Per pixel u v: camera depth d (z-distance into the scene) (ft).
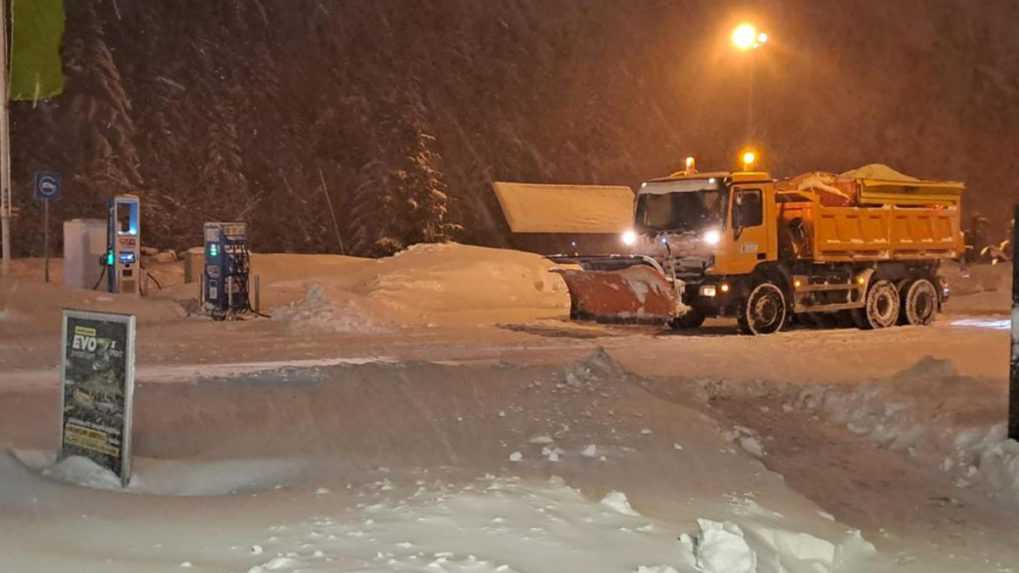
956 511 30.09
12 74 74.28
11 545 19.25
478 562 18.56
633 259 67.31
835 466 34.68
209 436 33.58
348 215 191.62
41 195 79.97
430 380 42.32
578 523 22.09
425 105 221.46
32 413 34.68
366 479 27.20
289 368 45.85
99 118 168.14
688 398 42.83
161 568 18.07
